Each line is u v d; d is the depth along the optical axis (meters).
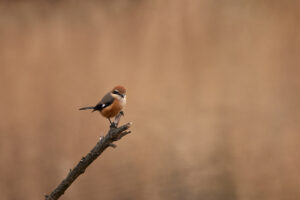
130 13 23.20
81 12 23.42
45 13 23.30
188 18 22.88
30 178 12.98
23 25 22.52
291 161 12.86
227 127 14.99
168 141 14.23
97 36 21.92
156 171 12.50
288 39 21.12
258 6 23.64
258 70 19.33
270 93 17.39
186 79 18.80
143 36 21.88
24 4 23.88
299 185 11.59
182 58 20.52
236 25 22.66
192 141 14.13
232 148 13.72
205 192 11.47
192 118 15.50
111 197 11.40
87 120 16.14
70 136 15.14
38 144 14.64
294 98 16.91
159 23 22.58
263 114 15.74
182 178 12.09
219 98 17.31
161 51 21.00
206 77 19.03
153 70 19.66
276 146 13.73
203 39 21.75
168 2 23.61
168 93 17.72
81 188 12.02
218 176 12.15
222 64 19.83
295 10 22.95
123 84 18.64
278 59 20.03
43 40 21.72
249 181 11.87
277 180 11.98
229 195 11.54
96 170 12.85
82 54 20.80
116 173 12.55
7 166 13.31
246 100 16.86
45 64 20.16
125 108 16.56
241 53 20.94
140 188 11.72
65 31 22.23
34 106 17.28
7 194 12.32
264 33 21.91
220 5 23.67
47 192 12.55
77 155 14.16
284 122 15.16
